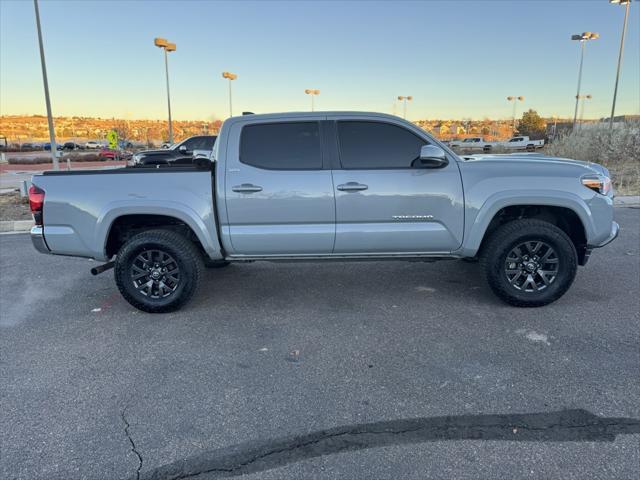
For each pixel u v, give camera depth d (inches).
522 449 98.7
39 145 2549.2
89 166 1348.4
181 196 171.8
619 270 223.6
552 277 174.2
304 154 172.1
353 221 172.7
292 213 171.9
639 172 588.1
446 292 198.1
